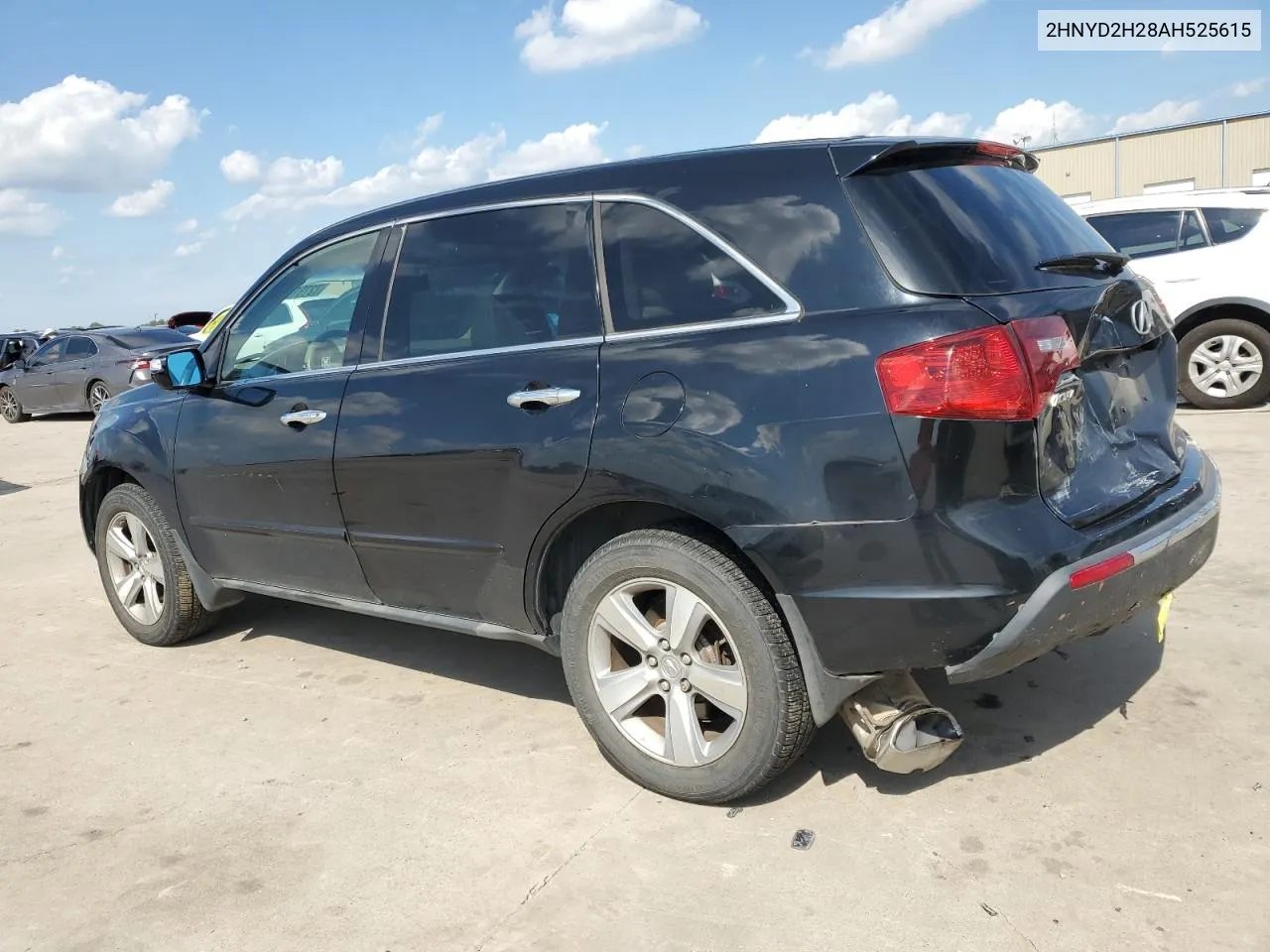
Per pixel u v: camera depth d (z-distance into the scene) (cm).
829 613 254
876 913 236
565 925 240
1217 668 352
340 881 265
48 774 338
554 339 304
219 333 418
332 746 346
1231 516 536
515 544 307
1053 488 249
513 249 322
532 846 275
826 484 248
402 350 345
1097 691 341
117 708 394
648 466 271
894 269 253
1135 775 287
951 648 246
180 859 281
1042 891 240
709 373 266
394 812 298
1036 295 258
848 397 247
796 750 274
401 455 329
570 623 303
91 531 490
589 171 314
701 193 285
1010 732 318
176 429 420
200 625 462
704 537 276
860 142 273
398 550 342
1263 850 249
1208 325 847
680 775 287
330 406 355
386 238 361
